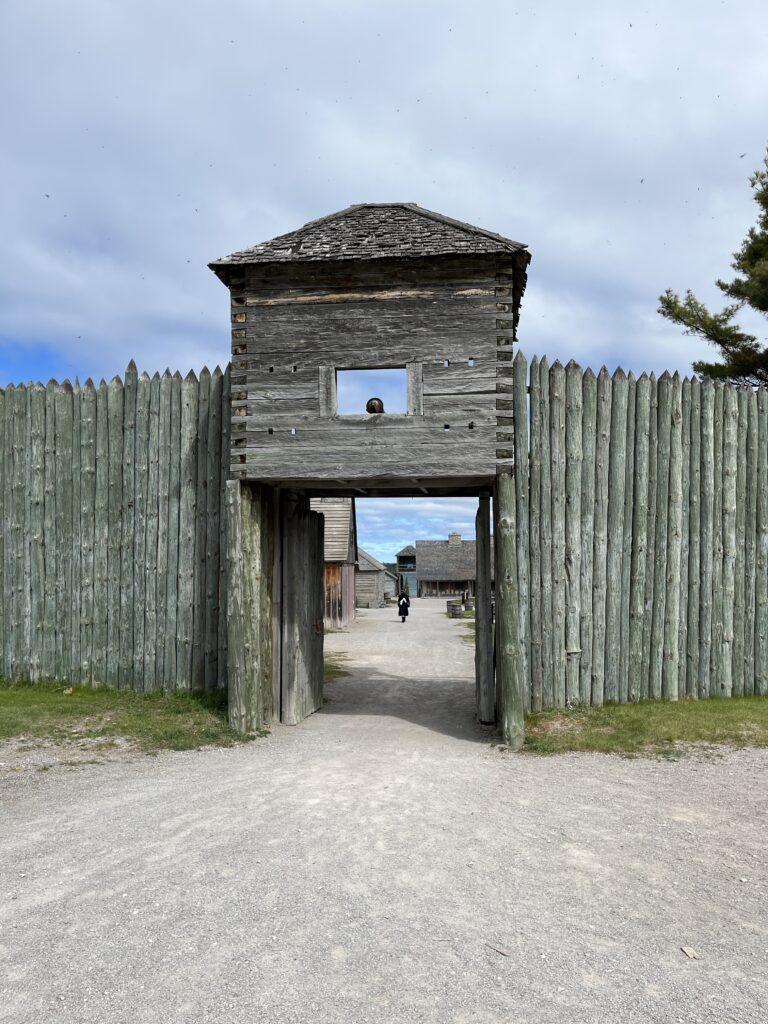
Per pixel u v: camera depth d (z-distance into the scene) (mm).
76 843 5277
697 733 8719
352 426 9539
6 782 6895
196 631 10805
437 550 75438
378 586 53312
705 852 5266
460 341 9453
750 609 10938
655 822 5906
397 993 3412
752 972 3674
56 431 11453
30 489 11453
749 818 6000
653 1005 3359
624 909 4355
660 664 10469
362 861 5000
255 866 4879
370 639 25453
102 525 11211
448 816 6020
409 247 9469
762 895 4574
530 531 10188
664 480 10594
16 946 3803
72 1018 3197
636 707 10039
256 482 10070
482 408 9359
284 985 3465
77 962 3654
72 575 11258
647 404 10586
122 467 11227
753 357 21281
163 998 3350
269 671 10547
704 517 10766
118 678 11000
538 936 3998
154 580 10984
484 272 9484
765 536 11047
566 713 9852
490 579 10688
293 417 9625
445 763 8008
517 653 9000
